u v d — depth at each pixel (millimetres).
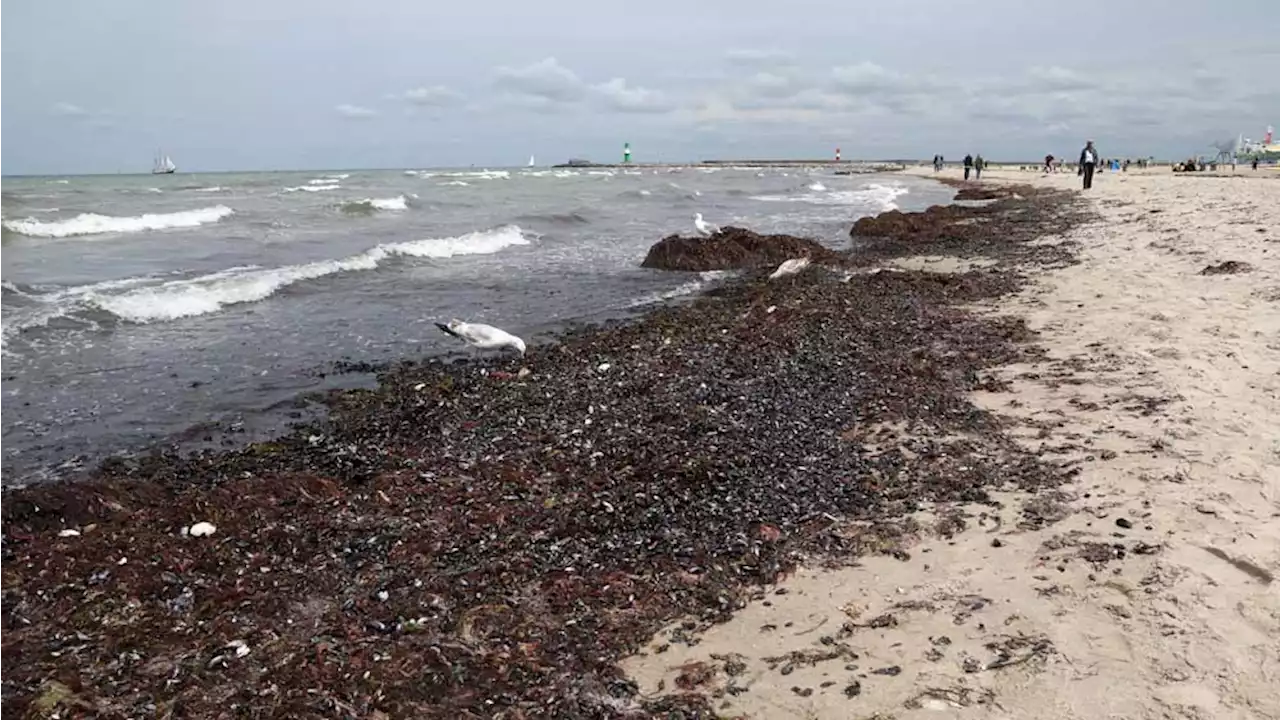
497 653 4590
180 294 15406
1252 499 5805
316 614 5121
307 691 4246
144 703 4227
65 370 11375
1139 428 7406
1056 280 15781
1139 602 4648
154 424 9461
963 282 16203
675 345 12492
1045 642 4363
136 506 7145
